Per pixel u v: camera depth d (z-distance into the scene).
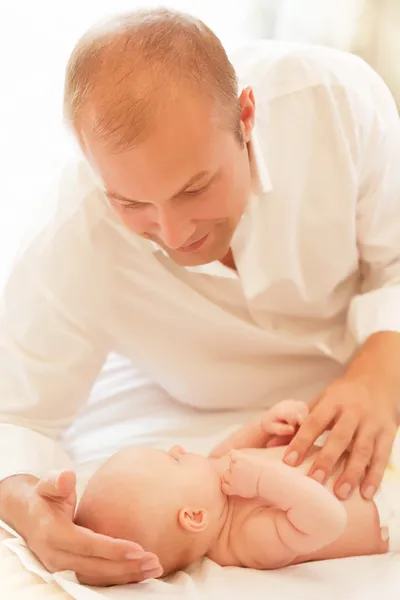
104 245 1.15
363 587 0.88
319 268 1.26
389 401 1.06
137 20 0.87
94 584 0.88
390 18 1.77
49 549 0.89
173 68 0.83
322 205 1.19
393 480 1.03
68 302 1.16
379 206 1.24
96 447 1.27
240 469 0.96
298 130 1.14
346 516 0.93
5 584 0.87
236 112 0.90
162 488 0.95
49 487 0.91
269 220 1.17
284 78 1.15
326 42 1.80
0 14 1.58
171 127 0.81
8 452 1.08
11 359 1.16
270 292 1.25
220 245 0.99
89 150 0.86
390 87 1.81
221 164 0.87
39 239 1.14
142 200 0.86
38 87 1.64
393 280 1.30
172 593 0.87
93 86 0.83
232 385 1.34
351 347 1.30
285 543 0.93
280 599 0.86
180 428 1.31
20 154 1.67
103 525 0.93
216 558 0.97
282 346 1.30
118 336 1.26
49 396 1.17
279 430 1.05
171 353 1.30
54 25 1.60
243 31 1.78
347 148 1.15
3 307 1.16
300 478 0.93
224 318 1.25
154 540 0.93
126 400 1.41
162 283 1.20
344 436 1.00
